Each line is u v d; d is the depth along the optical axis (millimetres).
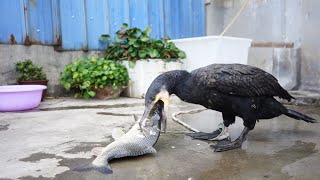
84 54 2553
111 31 2660
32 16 2303
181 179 821
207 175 846
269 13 2523
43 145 1136
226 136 1213
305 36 2289
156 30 2893
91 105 2016
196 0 3088
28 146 1124
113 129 1305
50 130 1372
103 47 2637
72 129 1391
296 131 1341
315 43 2217
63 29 2436
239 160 969
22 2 2250
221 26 2945
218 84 1075
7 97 1806
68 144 1151
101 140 1206
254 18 2627
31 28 2307
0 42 2199
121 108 1966
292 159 967
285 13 2416
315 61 2225
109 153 940
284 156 999
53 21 2389
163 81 1097
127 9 2709
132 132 1026
